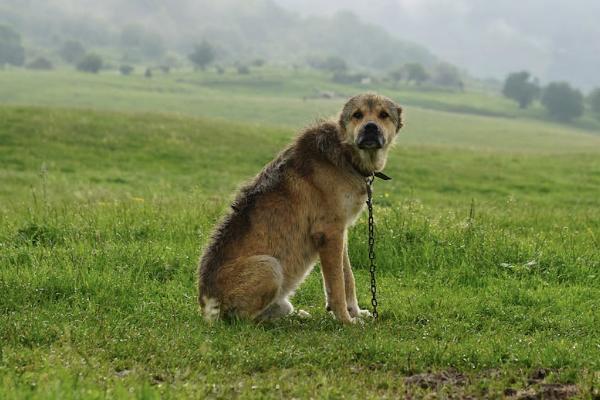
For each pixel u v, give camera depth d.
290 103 157.75
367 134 8.45
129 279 9.68
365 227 11.98
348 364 6.86
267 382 6.20
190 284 10.09
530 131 132.38
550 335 8.02
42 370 6.24
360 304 9.51
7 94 145.38
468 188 30.39
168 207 14.95
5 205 18.27
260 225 8.51
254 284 8.27
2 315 8.21
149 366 6.65
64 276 9.52
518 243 11.64
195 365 6.66
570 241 12.17
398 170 33.47
